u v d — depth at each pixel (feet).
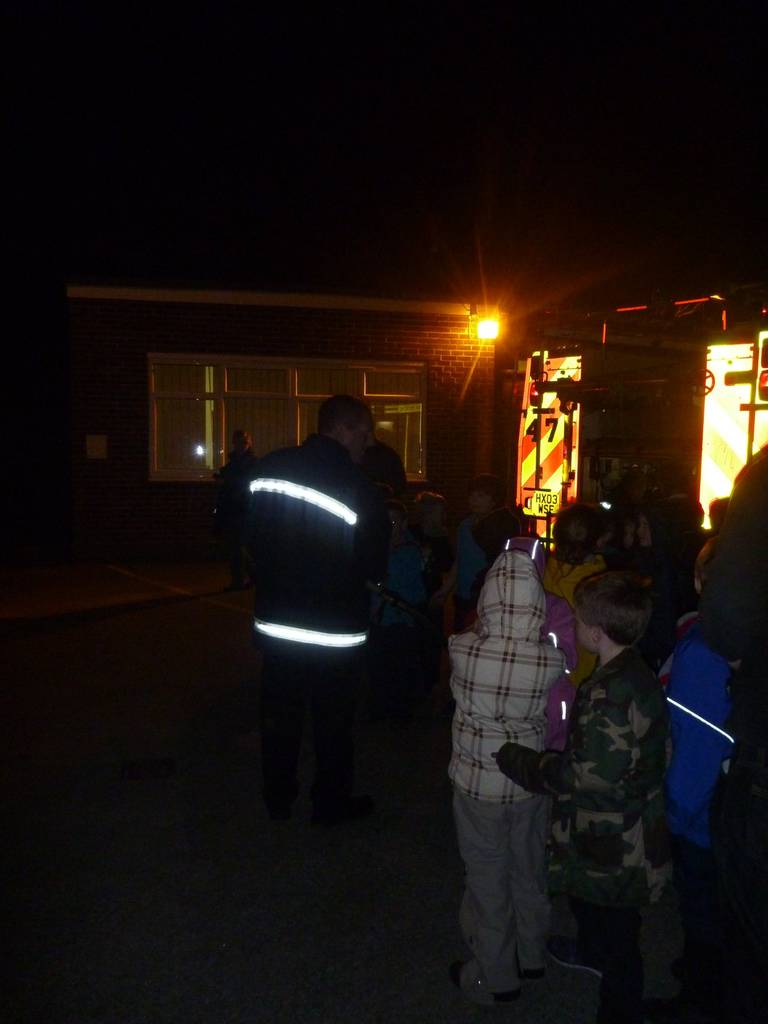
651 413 28.07
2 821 17.19
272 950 13.12
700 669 11.00
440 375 49.37
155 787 18.81
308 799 18.47
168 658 29.04
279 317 47.85
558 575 15.85
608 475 27.40
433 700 25.14
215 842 16.44
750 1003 7.68
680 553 18.83
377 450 22.75
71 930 13.56
